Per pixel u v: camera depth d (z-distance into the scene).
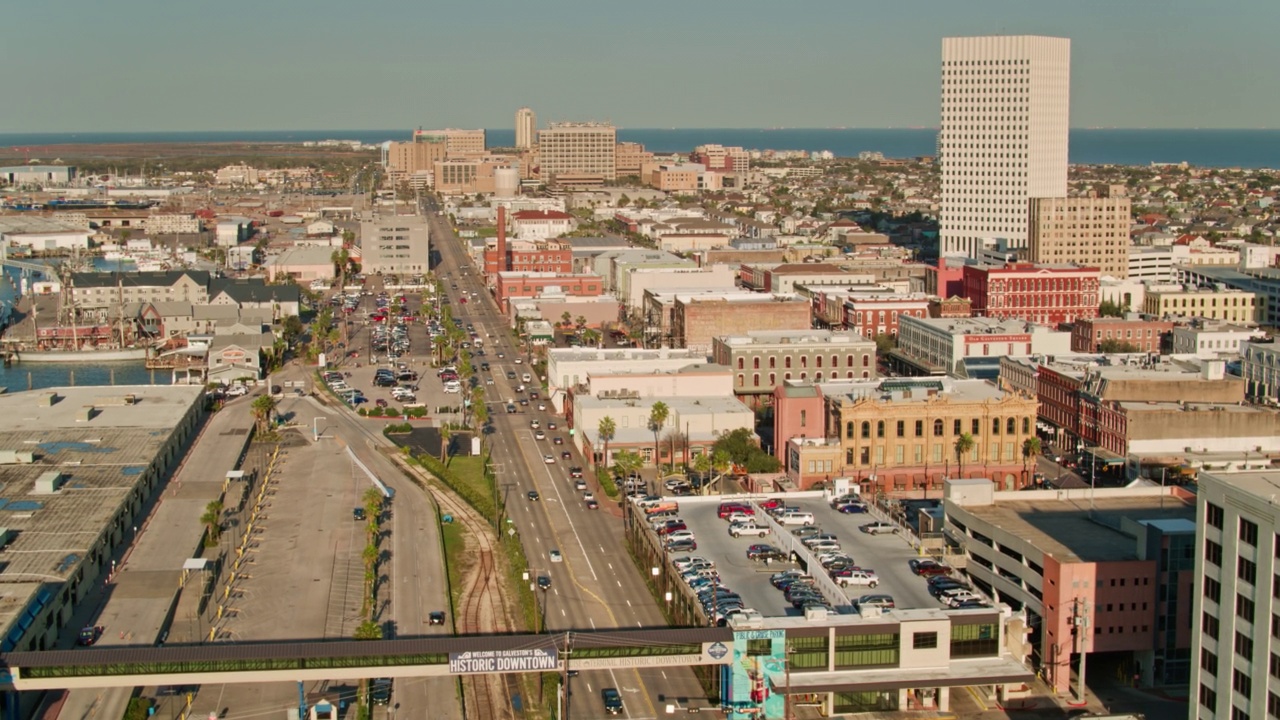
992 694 176.50
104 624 195.00
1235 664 141.38
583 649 164.75
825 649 169.00
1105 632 180.25
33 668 156.62
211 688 176.00
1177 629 181.38
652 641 165.88
